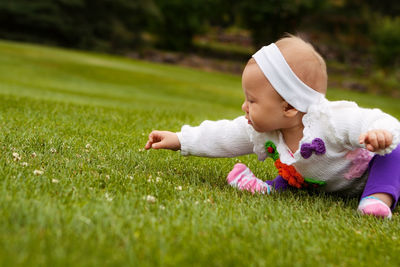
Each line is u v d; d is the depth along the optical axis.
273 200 2.39
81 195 2.03
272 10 33.25
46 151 2.91
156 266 1.38
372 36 35.97
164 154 3.45
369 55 40.41
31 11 33.12
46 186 2.09
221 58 38.69
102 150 3.21
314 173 2.55
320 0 33.91
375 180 2.37
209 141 2.82
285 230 1.87
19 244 1.42
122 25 36.53
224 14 41.75
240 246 1.60
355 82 31.47
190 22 38.72
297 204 2.36
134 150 3.41
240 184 2.68
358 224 2.12
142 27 38.62
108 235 1.56
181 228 1.72
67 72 18.47
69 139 3.43
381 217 2.24
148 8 35.41
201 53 39.75
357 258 1.65
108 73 19.75
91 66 20.80
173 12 38.50
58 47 34.91
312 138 2.39
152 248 1.50
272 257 1.54
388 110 18.00
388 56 32.12
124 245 1.51
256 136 2.65
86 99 8.92
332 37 42.53
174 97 15.36
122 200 2.01
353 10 44.19
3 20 33.84
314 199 2.55
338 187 2.63
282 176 2.67
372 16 42.81
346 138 2.36
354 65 38.00
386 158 2.38
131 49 37.00
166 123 5.30
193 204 2.06
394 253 1.72
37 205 1.76
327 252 1.66
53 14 33.75
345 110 2.37
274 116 2.40
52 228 1.58
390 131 2.13
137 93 14.70
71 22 34.50
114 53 35.19
